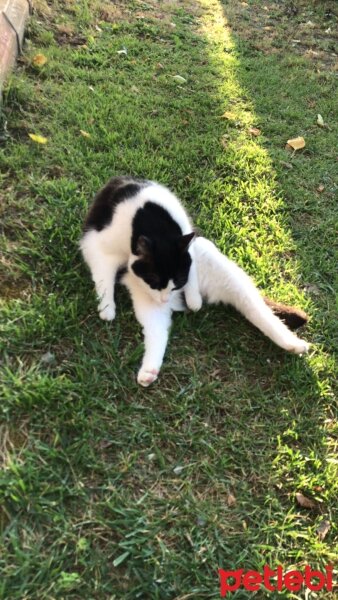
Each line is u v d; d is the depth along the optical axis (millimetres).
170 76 1468
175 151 1200
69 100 1227
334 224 1153
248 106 1463
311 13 2172
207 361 823
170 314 858
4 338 747
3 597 542
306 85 1647
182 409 745
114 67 1427
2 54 1158
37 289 834
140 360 788
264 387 819
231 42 1799
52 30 1450
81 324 805
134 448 695
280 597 615
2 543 578
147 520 634
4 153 1034
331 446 774
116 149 1140
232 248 1016
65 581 564
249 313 862
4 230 902
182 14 1874
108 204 879
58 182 1008
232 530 654
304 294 982
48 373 735
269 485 706
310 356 880
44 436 672
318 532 679
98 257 858
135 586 583
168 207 878
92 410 712
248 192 1163
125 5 1766
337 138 1436
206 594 595
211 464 706
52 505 614
